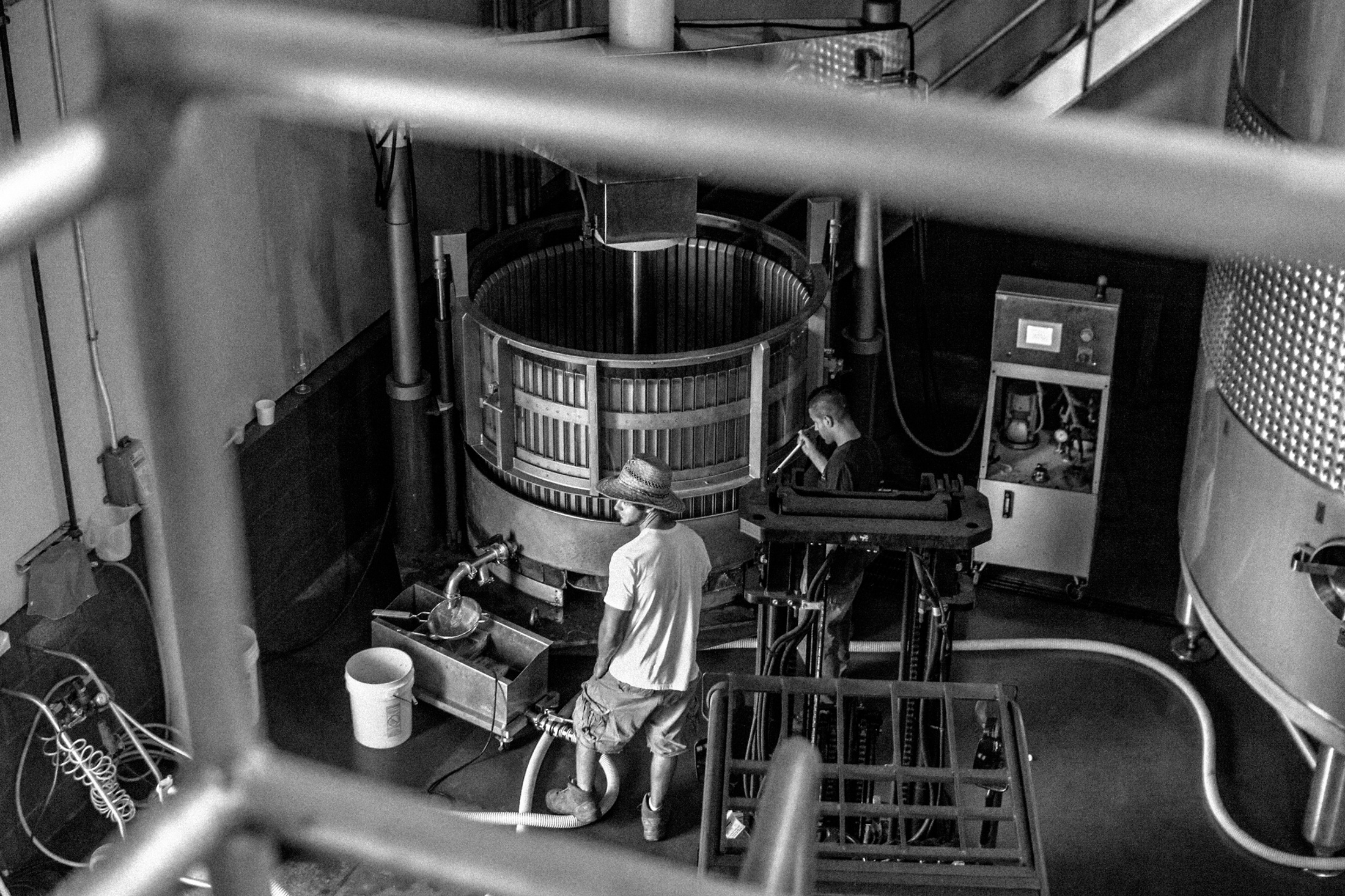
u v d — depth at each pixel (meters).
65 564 5.67
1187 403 8.94
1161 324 8.80
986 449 7.98
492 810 6.72
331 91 0.53
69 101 5.46
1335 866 6.46
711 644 7.57
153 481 0.62
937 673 5.78
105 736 6.17
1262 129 5.36
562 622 7.59
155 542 0.64
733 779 6.03
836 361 7.88
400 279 7.45
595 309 8.36
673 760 6.39
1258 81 5.45
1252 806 6.85
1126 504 8.66
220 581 0.65
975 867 4.27
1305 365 5.27
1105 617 7.98
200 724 0.69
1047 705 7.41
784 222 9.10
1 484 5.47
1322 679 5.70
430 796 6.77
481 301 7.64
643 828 6.65
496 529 7.66
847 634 6.90
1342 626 5.54
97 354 5.73
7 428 5.44
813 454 7.09
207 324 0.60
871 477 6.74
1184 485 6.94
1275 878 6.47
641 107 0.51
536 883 0.68
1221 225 0.47
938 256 9.12
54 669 5.92
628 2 6.16
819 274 7.65
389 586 8.11
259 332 6.95
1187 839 6.66
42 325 5.46
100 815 6.28
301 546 7.55
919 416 9.58
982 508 5.54
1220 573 6.13
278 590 7.43
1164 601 8.08
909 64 6.98
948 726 4.54
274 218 6.94
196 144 0.56
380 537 8.12
